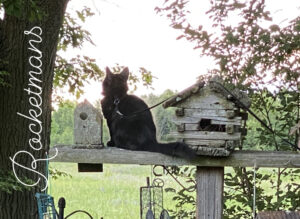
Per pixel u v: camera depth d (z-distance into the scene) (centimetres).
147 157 353
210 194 355
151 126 374
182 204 427
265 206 406
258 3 420
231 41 415
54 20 362
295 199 408
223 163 347
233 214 416
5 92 353
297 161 346
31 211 355
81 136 360
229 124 336
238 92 336
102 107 398
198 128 341
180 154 341
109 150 356
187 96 340
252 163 347
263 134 438
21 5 288
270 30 414
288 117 437
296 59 429
